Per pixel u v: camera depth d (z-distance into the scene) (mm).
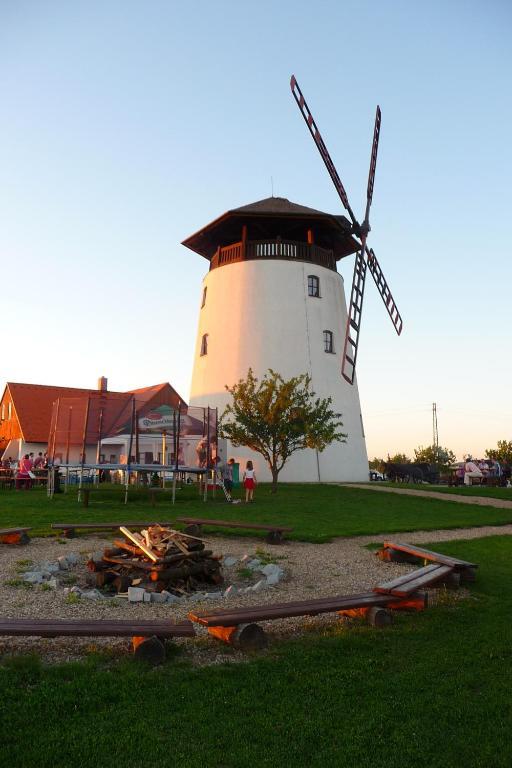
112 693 5281
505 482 43062
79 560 11078
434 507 22609
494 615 8211
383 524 17062
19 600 8250
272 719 5008
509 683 5848
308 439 25547
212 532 14805
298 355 36656
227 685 5559
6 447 44719
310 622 7742
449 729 4953
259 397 26531
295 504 21875
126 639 6742
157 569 8922
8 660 5887
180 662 6105
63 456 24812
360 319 32031
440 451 91938
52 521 15781
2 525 14953
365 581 10062
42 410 46281
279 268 37562
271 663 6164
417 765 4438
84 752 4414
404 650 6719
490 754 4594
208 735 4719
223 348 37250
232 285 37875
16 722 4766
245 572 10523
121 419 24438
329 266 39625
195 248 41500
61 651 6332
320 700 5387
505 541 14609
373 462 104312
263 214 36062
